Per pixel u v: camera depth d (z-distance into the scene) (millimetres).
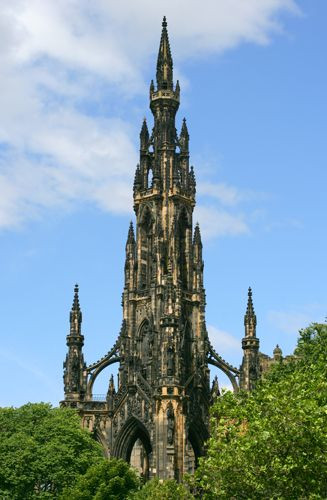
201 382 191250
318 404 86750
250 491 88312
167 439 178875
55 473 149500
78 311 195125
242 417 92188
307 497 82562
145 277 199000
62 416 161500
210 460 89750
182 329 193250
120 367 192875
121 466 135625
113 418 189875
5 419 159500
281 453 83375
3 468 147500
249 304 194750
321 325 139375
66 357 193125
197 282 199625
